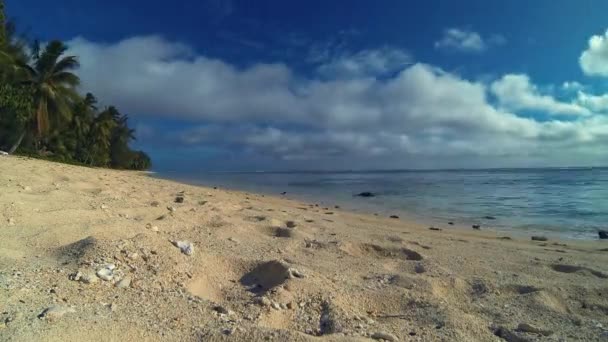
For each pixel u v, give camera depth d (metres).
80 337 2.40
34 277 3.29
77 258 3.82
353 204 17.89
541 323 3.35
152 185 17.17
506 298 4.00
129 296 3.23
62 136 44.31
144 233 4.94
